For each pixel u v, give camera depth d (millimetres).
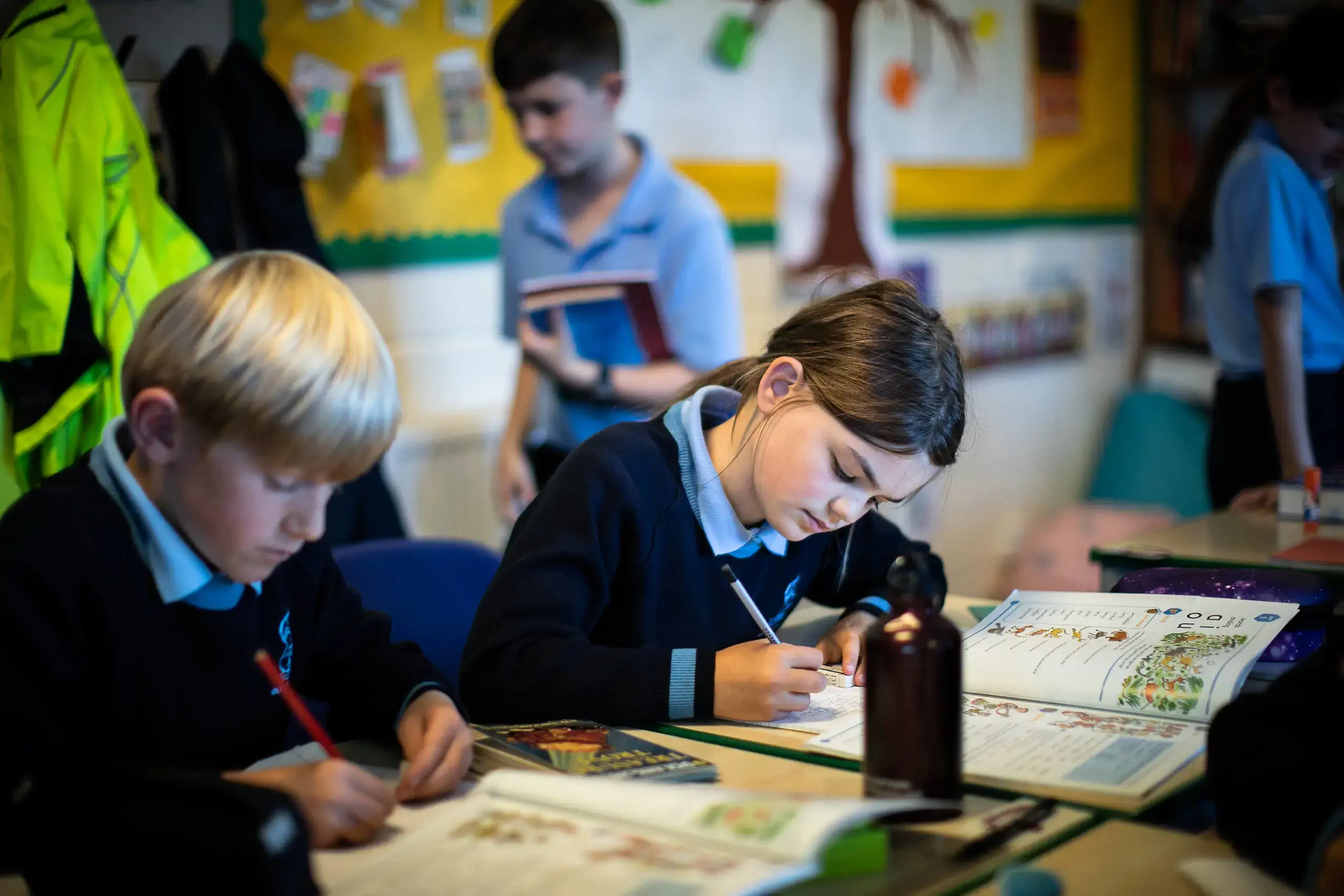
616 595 1359
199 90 2201
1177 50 4645
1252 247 2271
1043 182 4336
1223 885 780
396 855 817
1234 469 2426
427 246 2664
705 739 1095
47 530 942
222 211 2221
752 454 1315
